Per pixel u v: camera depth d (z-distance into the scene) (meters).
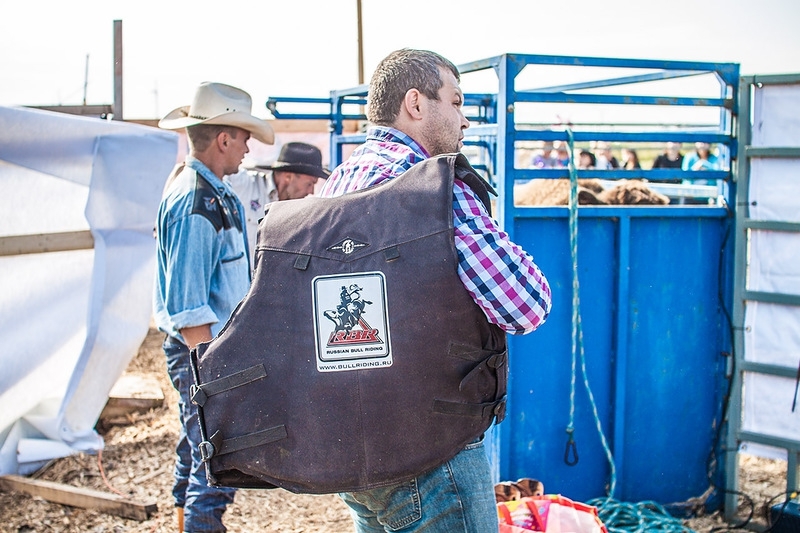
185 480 3.34
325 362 1.72
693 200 5.89
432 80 1.95
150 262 4.66
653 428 3.78
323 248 1.75
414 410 1.71
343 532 3.69
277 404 1.75
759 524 3.78
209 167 3.11
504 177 3.38
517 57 3.34
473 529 1.82
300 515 3.87
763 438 3.70
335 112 5.04
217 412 1.79
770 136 3.62
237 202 3.21
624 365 3.67
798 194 3.56
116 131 4.39
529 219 3.48
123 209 4.50
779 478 4.37
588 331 3.64
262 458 1.76
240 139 3.15
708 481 3.90
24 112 3.91
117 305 4.55
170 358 3.10
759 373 3.71
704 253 3.77
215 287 3.00
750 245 3.71
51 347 4.29
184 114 3.52
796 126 3.55
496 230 1.76
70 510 3.89
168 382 5.96
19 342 4.14
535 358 3.57
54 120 4.05
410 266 1.70
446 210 1.72
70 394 4.36
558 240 3.54
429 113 1.96
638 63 3.51
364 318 1.71
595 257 3.62
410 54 1.98
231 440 1.78
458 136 2.01
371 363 1.71
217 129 3.07
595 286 3.63
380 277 1.71
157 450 4.64
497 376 1.79
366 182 1.87
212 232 2.92
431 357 1.70
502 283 1.71
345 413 1.71
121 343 4.58
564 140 3.46
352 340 1.71
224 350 1.79
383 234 1.73
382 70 1.99
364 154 1.96
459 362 1.73
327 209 1.79
